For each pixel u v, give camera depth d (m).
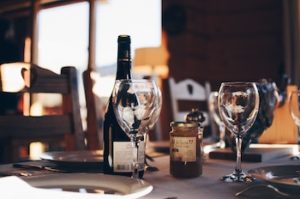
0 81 1.14
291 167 0.74
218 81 4.15
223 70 4.14
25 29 6.78
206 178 0.77
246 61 4.03
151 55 4.05
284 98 1.48
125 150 0.78
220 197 0.59
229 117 0.79
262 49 3.96
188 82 2.28
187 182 0.73
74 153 1.03
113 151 0.78
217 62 4.17
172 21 4.14
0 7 6.79
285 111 1.49
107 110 0.82
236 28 4.09
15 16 6.91
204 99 2.38
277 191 0.58
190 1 4.10
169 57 4.13
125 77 0.83
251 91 0.78
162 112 2.92
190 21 4.09
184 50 4.04
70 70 1.32
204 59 4.20
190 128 0.79
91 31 5.05
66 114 1.30
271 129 1.50
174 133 0.79
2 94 1.19
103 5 5.13
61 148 1.50
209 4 4.22
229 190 0.65
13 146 1.10
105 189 0.62
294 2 3.73
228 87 0.79
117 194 0.58
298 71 3.69
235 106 0.78
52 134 1.22
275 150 1.13
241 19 4.07
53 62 6.24
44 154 0.99
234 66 4.09
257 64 3.98
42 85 1.24
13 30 6.73
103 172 0.81
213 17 4.20
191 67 4.06
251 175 0.67
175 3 4.13
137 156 0.74
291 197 0.57
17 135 1.12
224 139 1.31
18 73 1.18
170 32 4.16
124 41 0.83
